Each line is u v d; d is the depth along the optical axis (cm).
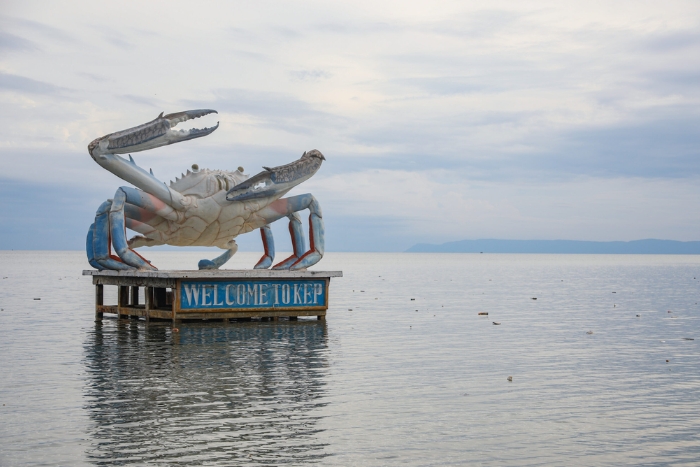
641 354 2042
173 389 1479
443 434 1195
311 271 2567
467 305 3809
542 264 16775
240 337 2217
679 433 1223
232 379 1587
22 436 1145
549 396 1480
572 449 1133
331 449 1108
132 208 2448
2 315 2967
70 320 2753
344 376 1645
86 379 1571
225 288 2436
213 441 1131
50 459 1041
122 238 2372
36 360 1806
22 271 8994
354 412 1320
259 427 1210
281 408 1337
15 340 2158
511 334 2481
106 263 2559
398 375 1672
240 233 2620
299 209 2631
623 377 1692
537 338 2380
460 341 2277
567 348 2147
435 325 2747
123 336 2230
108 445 1105
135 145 2309
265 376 1625
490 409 1363
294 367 1742
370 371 1714
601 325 2817
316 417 1280
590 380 1652
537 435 1200
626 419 1306
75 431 1173
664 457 1103
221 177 2494
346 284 6247
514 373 1725
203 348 2002
